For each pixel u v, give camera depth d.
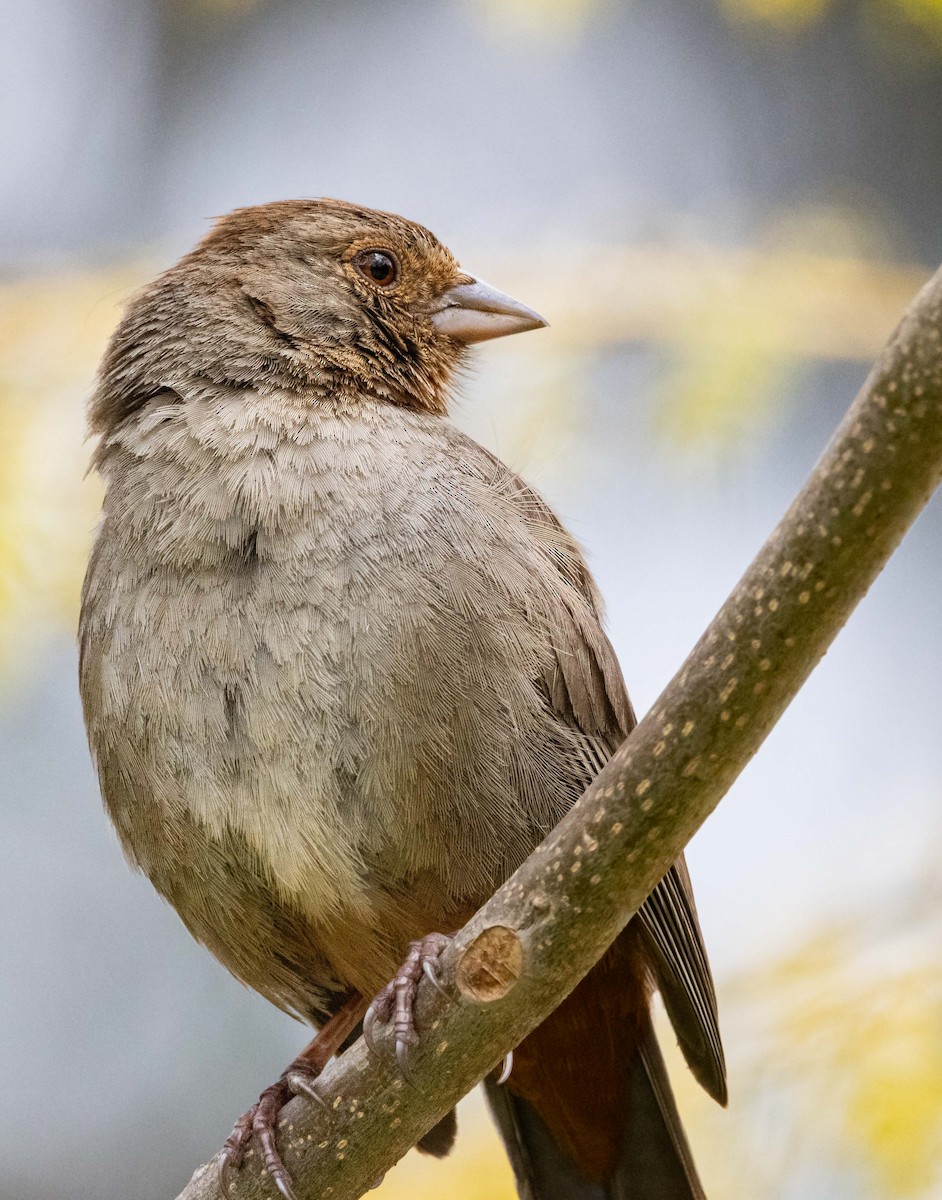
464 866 8.07
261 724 7.86
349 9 15.54
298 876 8.00
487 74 15.28
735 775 6.60
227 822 7.99
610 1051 8.83
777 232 11.77
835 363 13.41
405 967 7.34
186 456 8.41
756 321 11.27
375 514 8.05
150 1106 13.83
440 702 7.87
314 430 8.46
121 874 14.14
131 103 15.64
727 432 11.20
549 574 8.62
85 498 10.52
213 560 8.05
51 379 10.74
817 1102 9.39
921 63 15.09
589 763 8.56
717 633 6.46
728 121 15.21
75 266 11.30
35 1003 13.90
